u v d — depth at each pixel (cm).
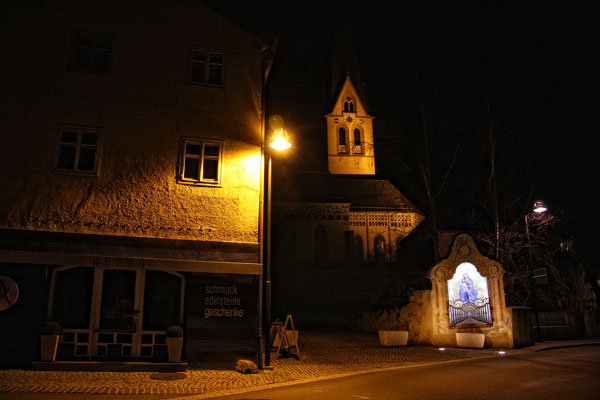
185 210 1438
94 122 1448
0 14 1466
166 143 1481
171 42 1577
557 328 2402
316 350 1809
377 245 4825
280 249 4500
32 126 1398
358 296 3616
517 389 980
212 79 1595
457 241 1986
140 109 1491
